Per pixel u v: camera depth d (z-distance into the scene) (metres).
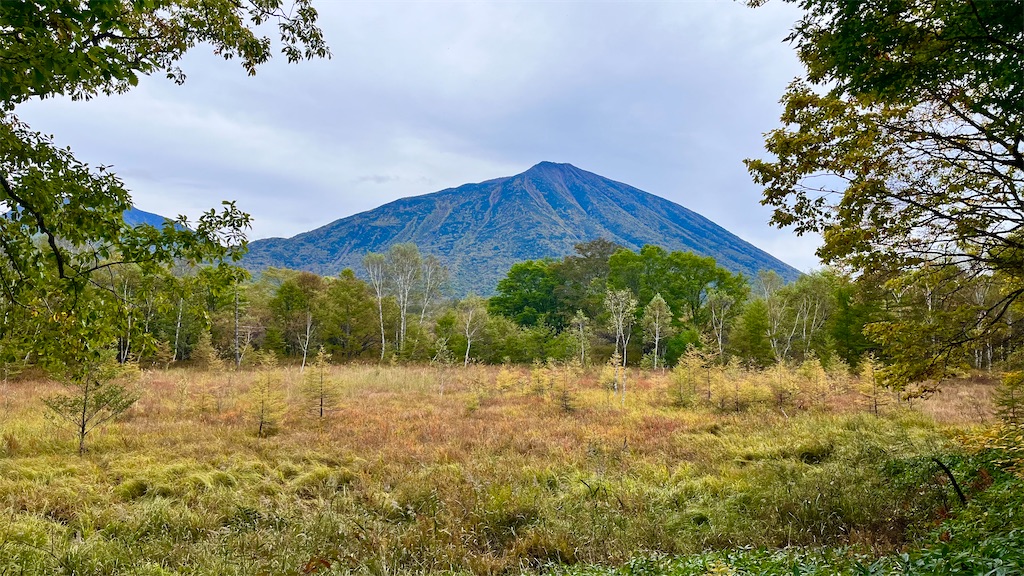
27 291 4.41
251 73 6.10
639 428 16.09
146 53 4.95
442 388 24.61
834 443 12.55
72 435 13.09
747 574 4.85
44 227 4.28
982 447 8.03
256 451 12.40
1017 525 5.21
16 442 11.91
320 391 17.55
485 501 8.93
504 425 16.09
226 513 8.38
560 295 57.38
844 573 4.49
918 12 4.26
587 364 37.09
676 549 7.02
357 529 7.73
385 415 17.73
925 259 6.26
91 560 6.25
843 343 32.34
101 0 3.01
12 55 2.94
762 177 6.59
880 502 8.03
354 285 45.84
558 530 7.68
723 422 16.97
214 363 28.53
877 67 4.45
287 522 8.06
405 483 9.85
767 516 8.03
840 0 4.11
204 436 13.66
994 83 4.36
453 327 43.25
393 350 42.94
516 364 39.28
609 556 6.85
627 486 9.82
